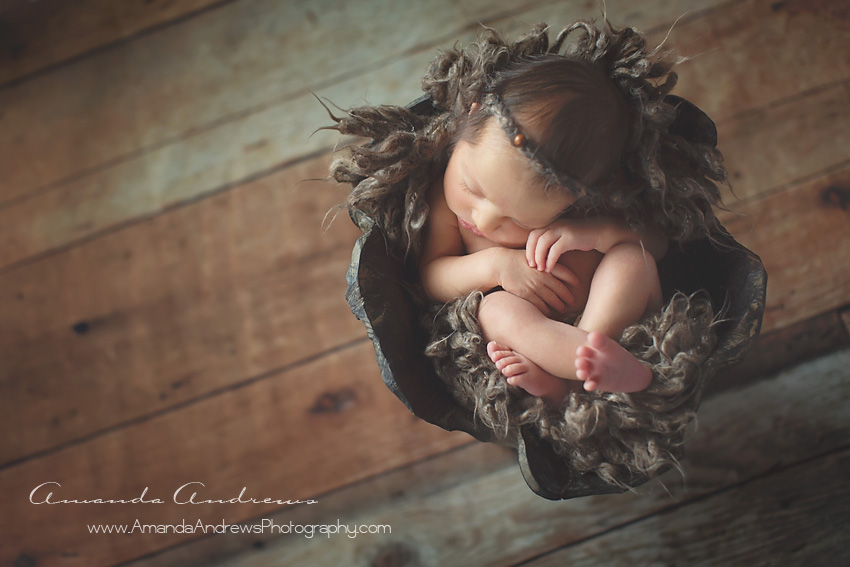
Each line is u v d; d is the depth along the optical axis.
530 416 0.71
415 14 1.05
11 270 1.03
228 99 1.05
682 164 0.73
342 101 1.04
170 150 1.05
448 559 0.91
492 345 0.72
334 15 1.07
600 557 0.89
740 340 0.69
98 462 0.97
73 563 0.94
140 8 1.09
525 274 0.74
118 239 1.03
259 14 1.08
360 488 0.94
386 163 0.74
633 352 0.72
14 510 0.96
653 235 0.75
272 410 0.97
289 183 1.02
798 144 0.97
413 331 0.75
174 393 0.98
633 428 0.70
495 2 1.05
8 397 0.99
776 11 1.01
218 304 1.00
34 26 1.09
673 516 0.89
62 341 1.00
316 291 1.00
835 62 0.99
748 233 0.96
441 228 0.77
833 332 0.92
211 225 1.02
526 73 0.69
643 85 0.70
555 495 0.70
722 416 0.91
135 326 1.00
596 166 0.70
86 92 1.07
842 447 0.89
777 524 0.87
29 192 1.05
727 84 0.99
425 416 0.72
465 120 0.71
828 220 0.95
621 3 1.03
